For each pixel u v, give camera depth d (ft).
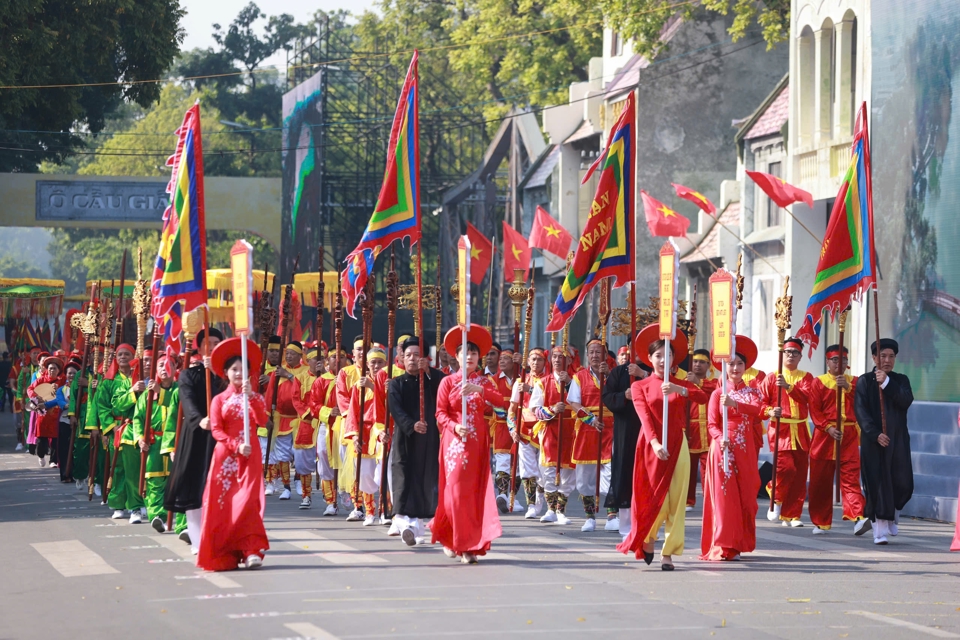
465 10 214.48
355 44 257.55
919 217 69.67
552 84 179.63
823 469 58.59
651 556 44.39
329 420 62.44
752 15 133.49
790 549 50.85
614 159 59.98
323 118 174.19
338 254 177.99
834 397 59.00
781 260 111.75
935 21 68.85
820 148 100.27
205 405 47.19
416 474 49.98
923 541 54.29
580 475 56.59
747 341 47.62
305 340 121.80
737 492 46.47
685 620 34.65
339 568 43.73
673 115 138.21
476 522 45.14
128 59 138.31
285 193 185.26
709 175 138.72
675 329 43.80
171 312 50.80
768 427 63.46
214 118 276.41
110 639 31.96
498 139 179.22
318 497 73.26
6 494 72.38
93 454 68.18
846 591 40.19
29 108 132.16
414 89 59.26
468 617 34.63
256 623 33.68
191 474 46.85
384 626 33.30
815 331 61.77
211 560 42.86
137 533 54.08
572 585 40.45
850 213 60.49
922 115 69.77
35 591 39.60
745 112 138.82
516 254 94.38
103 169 307.37
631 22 133.80
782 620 35.01
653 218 99.30
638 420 53.83
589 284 60.18
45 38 122.11
